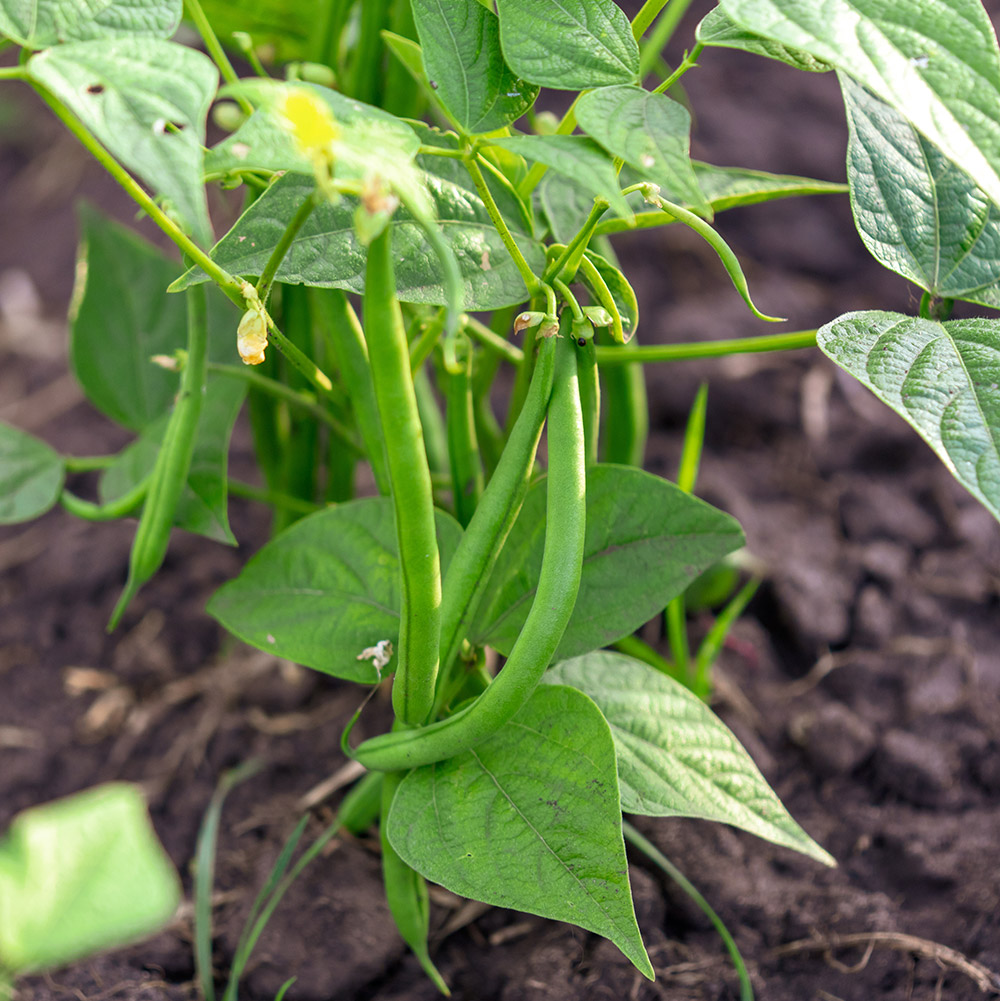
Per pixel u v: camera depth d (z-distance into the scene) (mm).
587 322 688
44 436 1312
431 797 709
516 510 705
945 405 668
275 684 956
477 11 679
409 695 706
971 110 637
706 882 842
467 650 744
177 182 617
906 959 823
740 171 781
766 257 1422
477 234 711
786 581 1035
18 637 1058
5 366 1438
